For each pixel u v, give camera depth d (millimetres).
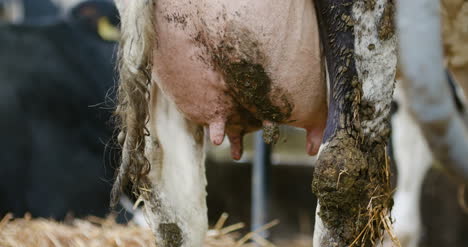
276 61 5141
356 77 5082
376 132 5113
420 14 3834
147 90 5195
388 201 5148
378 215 5012
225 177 13555
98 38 11102
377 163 5078
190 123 5711
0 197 10359
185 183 5629
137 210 9531
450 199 11109
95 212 10742
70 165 10664
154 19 5207
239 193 13469
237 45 5047
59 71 10734
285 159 14805
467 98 7133
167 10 5156
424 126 3943
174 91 5434
